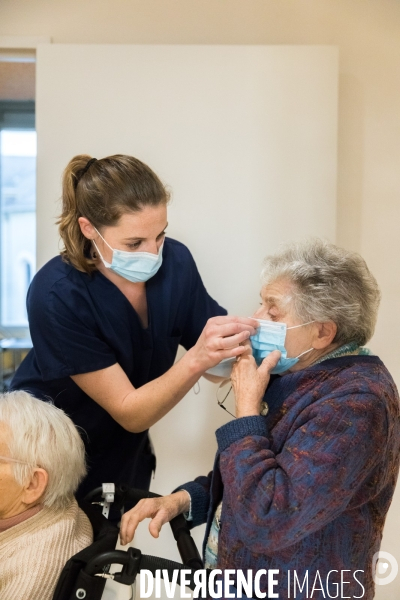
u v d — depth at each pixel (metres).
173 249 1.64
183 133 1.98
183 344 1.77
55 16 2.08
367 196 2.14
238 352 1.17
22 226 3.15
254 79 1.96
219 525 1.19
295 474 0.98
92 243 1.44
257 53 1.95
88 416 1.59
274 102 1.97
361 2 2.09
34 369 1.60
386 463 1.05
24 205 3.14
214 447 2.10
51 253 2.00
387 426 1.03
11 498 1.18
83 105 1.97
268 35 2.09
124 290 1.51
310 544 1.05
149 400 1.37
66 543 1.16
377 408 1.01
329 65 1.96
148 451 1.83
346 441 0.98
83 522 1.27
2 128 3.03
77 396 1.56
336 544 1.05
